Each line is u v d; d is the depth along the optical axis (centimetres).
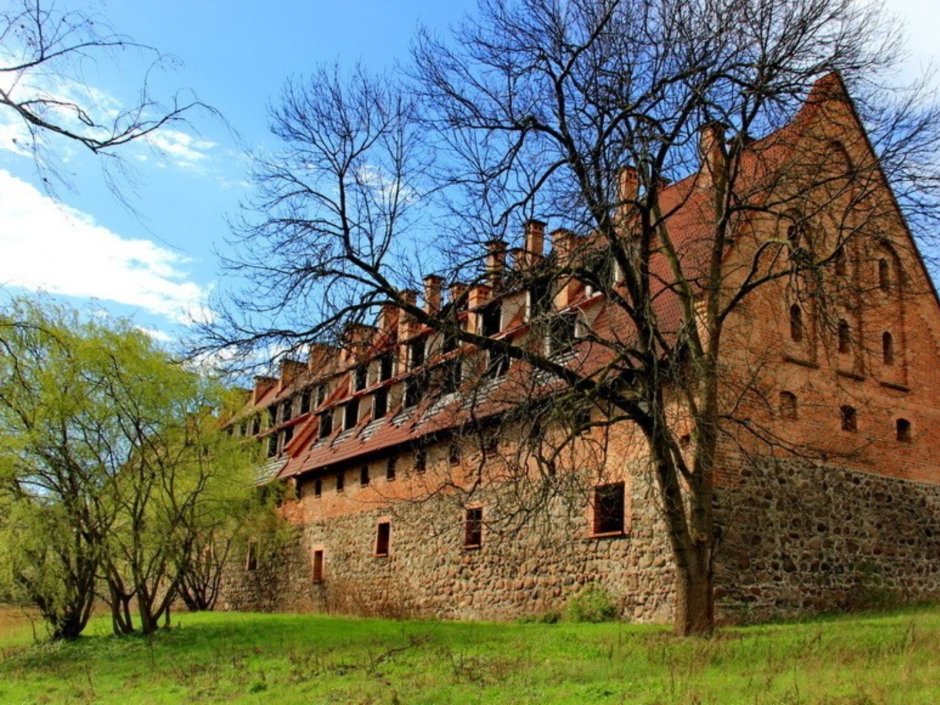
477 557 2619
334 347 1584
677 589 1627
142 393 2294
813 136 1689
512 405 1602
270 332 1551
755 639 1478
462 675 1353
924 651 1252
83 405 2206
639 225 1673
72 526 2281
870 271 2286
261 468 3988
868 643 1366
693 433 1655
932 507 2353
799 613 1991
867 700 959
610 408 1664
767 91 1534
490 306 1712
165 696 1452
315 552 3569
